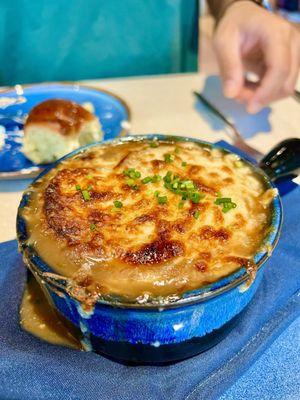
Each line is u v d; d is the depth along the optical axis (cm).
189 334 13
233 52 30
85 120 26
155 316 12
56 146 25
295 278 17
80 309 13
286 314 16
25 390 13
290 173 19
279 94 30
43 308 16
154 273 13
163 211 15
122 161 17
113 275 13
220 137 28
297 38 31
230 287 13
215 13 37
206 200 16
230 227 15
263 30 30
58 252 14
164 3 41
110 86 35
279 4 76
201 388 14
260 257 14
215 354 15
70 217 15
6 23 38
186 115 31
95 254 14
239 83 29
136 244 14
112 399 13
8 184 24
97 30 40
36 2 38
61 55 41
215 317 14
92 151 18
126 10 40
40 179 17
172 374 14
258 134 29
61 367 14
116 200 16
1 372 14
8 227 21
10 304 17
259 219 15
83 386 14
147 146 19
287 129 29
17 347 15
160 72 44
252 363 15
